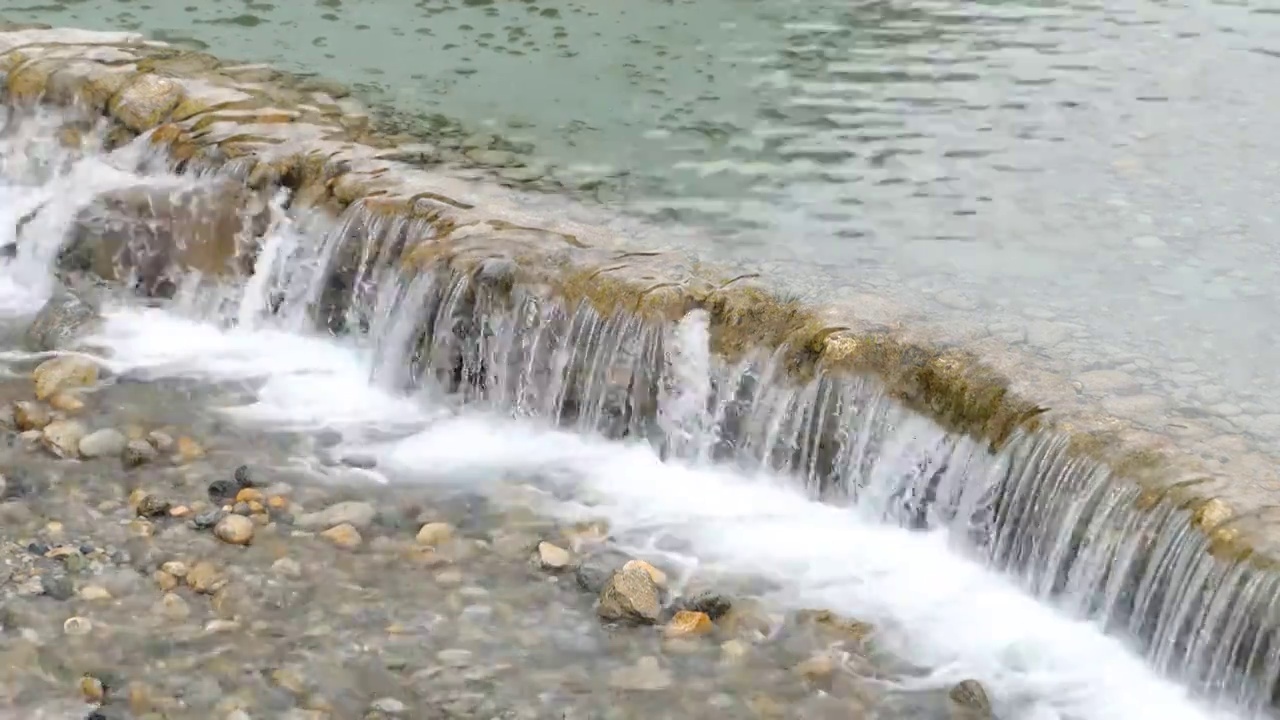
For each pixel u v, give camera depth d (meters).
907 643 10.05
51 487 10.73
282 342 11.87
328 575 10.31
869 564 10.40
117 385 11.51
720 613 10.16
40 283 12.34
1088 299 11.12
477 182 12.01
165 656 9.89
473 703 9.78
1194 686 9.71
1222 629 9.63
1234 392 10.45
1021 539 10.19
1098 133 12.70
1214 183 12.19
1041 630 10.05
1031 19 14.34
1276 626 9.51
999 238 11.64
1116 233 11.70
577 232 11.55
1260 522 9.70
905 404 10.52
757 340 10.84
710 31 14.15
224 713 9.67
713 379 10.88
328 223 11.85
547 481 10.88
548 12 14.44
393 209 11.69
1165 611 9.78
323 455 11.06
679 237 11.55
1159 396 10.39
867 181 12.17
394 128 12.59
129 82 12.77
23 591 10.11
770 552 10.47
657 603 10.16
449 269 11.34
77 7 14.17
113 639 9.94
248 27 13.98
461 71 13.45
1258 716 9.56
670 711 9.78
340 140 12.36
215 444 11.10
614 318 11.02
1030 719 9.74
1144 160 12.41
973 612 10.15
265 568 10.32
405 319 11.48
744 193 12.03
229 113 12.56
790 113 12.95
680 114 12.93
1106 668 9.88
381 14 14.33
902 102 13.08
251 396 11.48
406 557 10.43
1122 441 10.08
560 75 13.42
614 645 10.04
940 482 10.42
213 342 11.89
